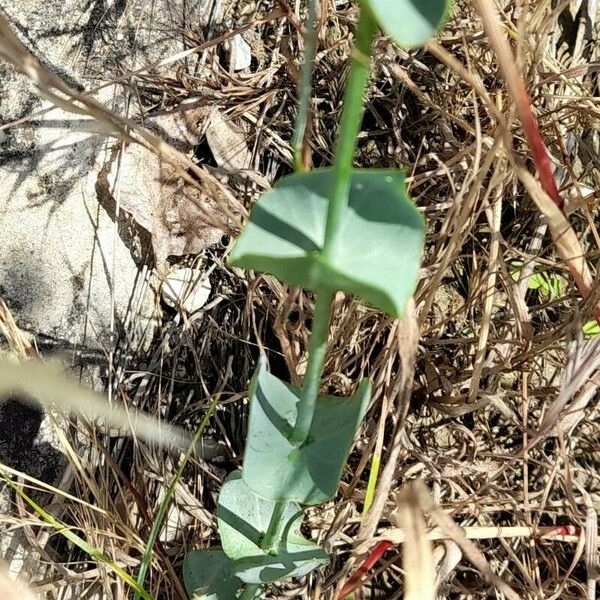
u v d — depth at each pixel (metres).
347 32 0.33
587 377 0.24
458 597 0.28
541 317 0.31
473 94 0.29
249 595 0.23
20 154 0.28
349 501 0.26
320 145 0.33
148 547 0.22
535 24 0.27
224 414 0.31
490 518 0.29
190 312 0.31
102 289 0.29
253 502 0.21
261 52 0.34
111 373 0.29
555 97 0.31
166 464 0.29
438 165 0.32
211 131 0.32
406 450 0.29
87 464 0.27
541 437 0.26
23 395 0.26
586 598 0.26
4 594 0.13
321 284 0.12
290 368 0.26
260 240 0.13
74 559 0.26
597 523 0.28
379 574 0.29
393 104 0.34
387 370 0.26
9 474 0.26
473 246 0.31
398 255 0.12
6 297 0.27
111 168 0.30
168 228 0.31
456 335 0.31
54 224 0.28
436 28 0.08
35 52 0.29
